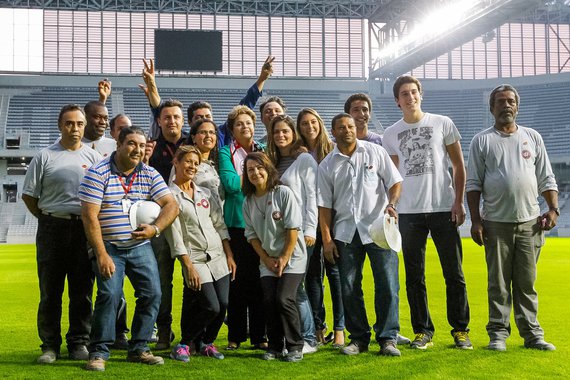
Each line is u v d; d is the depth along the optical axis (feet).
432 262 45.50
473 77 137.69
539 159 16.29
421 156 16.38
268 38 130.41
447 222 16.06
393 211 15.01
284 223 14.96
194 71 118.01
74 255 15.11
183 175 15.29
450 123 16.58
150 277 14.39
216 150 16.99
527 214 15.80
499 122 16.20
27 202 15.19
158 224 14.21
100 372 13.42
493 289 15.89
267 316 14.99
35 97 122.01
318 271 16.78
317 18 131.13
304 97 129.08
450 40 104.22
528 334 15.74
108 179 14.19
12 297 27.20
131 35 127.13
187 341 15.16
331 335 17.56
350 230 15.46
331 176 15.87
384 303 15.17
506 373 12.98
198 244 15.16
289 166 16.47
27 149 112.68
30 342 17.07
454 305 15.87
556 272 37.29
